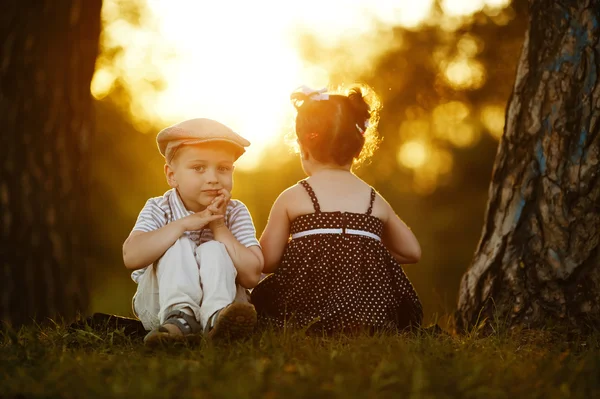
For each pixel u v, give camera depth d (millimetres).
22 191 6430
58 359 3410
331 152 4562
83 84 6844
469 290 5129
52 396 2822
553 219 4770
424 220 23062
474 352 3688
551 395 2814
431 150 19609
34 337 3805
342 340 3877
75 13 6691
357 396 2666
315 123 4555
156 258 3986
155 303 4031
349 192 4539
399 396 2682
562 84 4812
